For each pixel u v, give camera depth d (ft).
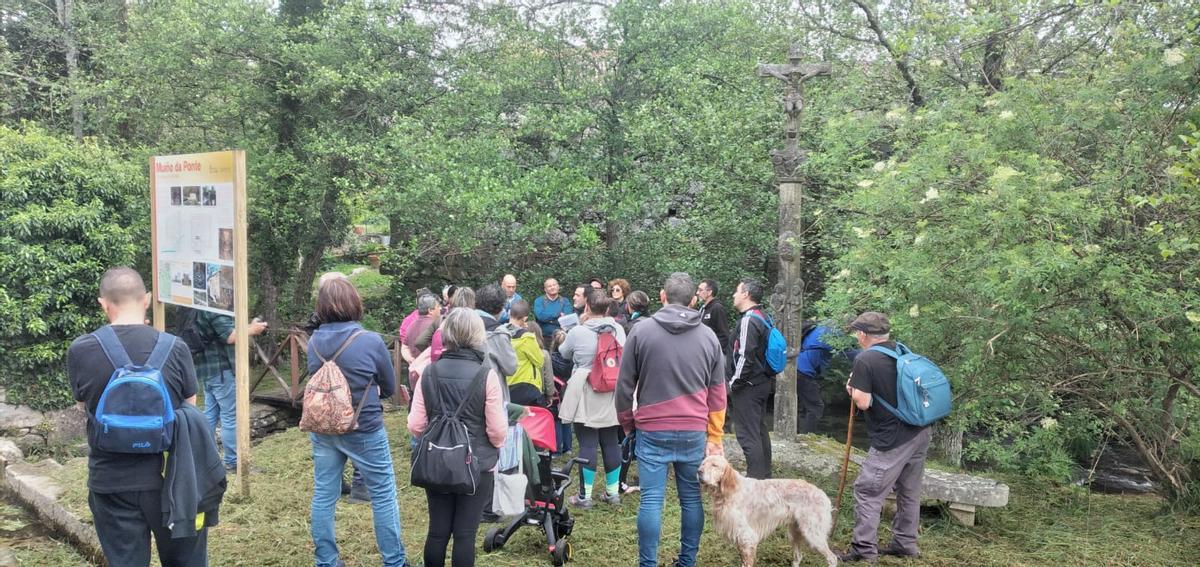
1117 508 18.34
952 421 18.08
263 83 38.14
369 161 36.06
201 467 9.79
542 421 14.12
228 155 15.78
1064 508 18.49
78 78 40.01
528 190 32.42
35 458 25.50
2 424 26.96
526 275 37.76
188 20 33.55
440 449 10.31
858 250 17.78
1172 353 15.89
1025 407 18.15
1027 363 17.29
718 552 14.35
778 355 16.71
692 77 32.14
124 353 9.29
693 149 31.42
